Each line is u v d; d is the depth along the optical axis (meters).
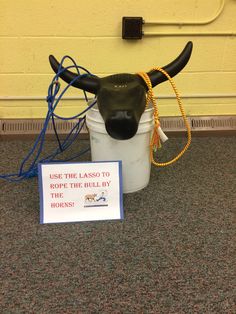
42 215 0.93
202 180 1.17
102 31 1.41
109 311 0.68
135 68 1.49
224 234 0.90
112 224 0.93
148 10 1.38
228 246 0.86
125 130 0.81
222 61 1.50
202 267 0.79
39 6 1.35
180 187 1.12
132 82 0.90
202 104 1.60
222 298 0.72
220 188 1.12
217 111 1.62
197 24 1.41
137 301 0.71
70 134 1.42
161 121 1.57
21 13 1.36
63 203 0.93
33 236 0.88
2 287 0.73
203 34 1.43
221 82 1.55
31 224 0.93
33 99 1.53
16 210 0.98
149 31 1.42
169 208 1.00
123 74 0.95
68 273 0.77
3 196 1.05
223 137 1.55
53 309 0.69
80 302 0.70
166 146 1.44
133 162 1.00
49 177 0.92
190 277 0.77
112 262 0.80
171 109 1.59
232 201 1.05
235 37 1.45
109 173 0.93
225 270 0.79
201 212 0.99
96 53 1.46
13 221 0.94
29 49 1.43
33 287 0.74
